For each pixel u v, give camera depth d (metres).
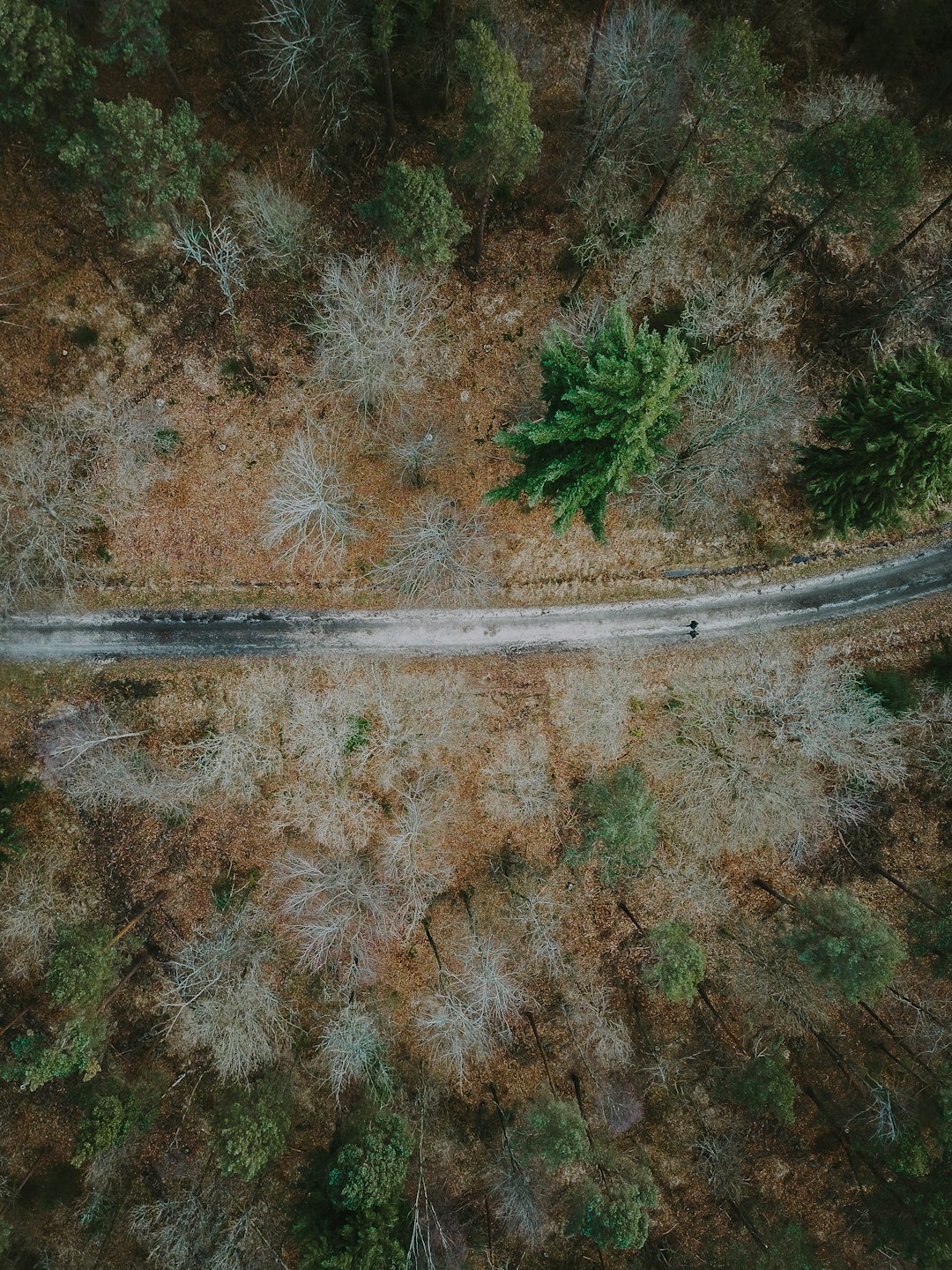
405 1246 24.36
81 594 27.39
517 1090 27.22
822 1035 27.42
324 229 26.73
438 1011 26.61
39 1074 22.09
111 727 27.31
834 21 27.83
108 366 26.67
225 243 24.14
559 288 27.33
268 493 27.19
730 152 24.09
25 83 19.50
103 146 20.36
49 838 26.97
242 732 27.44
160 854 27.19
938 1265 23.91
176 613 27.69
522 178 24.12
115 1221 25.97
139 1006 26.94
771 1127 27.47
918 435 20.19
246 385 27.03
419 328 25.81
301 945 26.95
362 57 23.80
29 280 26.06
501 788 27.73
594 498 22.59
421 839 27.42
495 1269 26.00
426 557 27.17
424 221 22.55
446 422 27.34
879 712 27.25
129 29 21.19
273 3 22.95
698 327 26.88
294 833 27.39
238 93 26.03
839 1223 27.20
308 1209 22.55
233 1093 25.89
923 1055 27.25
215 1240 25.72
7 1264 25.53
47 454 26.41
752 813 27.31
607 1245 25.70
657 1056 27.39
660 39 24.55
